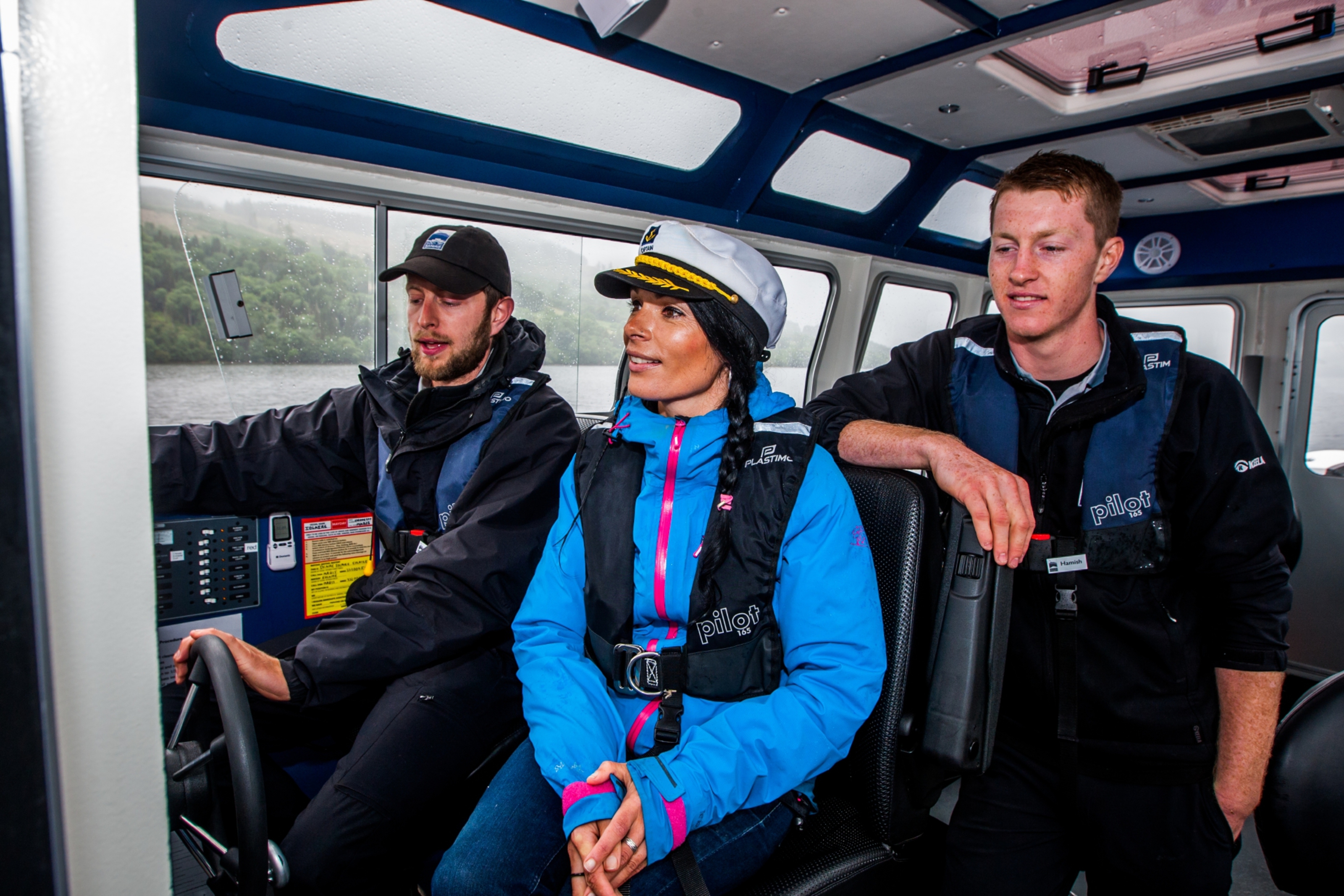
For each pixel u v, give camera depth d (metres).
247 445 2.17
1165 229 4.46
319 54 2.10
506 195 2.72
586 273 3.18
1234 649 1.36
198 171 2.16
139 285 0.47
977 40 2.36
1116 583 1.39
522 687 1.63
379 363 2.66
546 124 2.59
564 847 1.36
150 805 0.49
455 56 2.24
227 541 2.16
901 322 4.58
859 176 3.54
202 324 2.30
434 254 1.99
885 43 2.42
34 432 0.43
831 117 3.06
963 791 1.60
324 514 2.32
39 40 0.43
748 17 2.26
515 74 2.37
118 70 0.46
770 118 2.95
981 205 4.20
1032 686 1.48
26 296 0.42
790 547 1.44
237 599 2.19
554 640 1.55
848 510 1.45
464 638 1.73
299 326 2.48
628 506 1.50
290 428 2.23
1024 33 2.30
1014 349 1.53
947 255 4.39
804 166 3.31
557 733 1.35
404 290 2.66
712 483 1.48
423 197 2.58
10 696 0.42
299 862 1.48
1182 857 1.39
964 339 1.68
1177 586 1.42
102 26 0.45
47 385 0.43
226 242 2.29
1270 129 3.10
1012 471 1.51
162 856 0.50
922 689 1.49
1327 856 1.12
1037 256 1.33
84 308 0.45
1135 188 3.94
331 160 2.32
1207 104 2.88
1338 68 2.54
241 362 2.39
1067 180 1.30
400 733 1.63
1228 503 1.31
